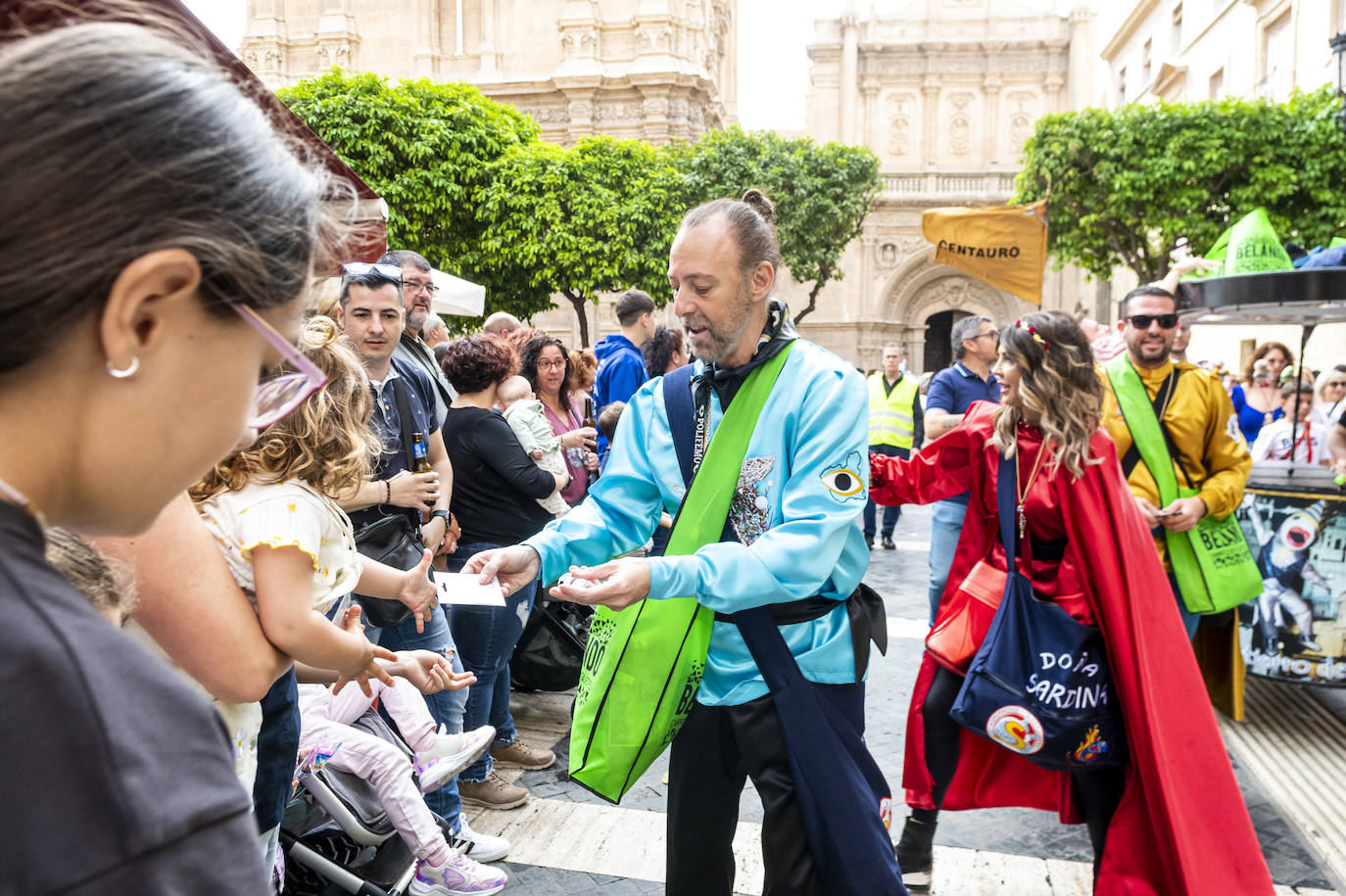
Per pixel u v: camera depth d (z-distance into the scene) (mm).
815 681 1921
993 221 9492
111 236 498
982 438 2797
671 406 2084
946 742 2822
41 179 480
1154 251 20219
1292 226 18016
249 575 1601
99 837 449
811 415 1882
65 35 519
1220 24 22859
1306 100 17578
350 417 1821
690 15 28219
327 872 2309
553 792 3646
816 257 23609
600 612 2051
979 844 3275
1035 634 2545
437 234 20578
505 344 4039
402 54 28469
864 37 31281
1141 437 3650
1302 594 4344
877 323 30312
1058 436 2551
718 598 1719
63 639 465
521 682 4383
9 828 429
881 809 1904
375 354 3131
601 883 2971
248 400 615
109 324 520
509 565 1948
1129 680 2477
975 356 5262
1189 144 17984
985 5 30719
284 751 1794
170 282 532
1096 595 2541
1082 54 29984
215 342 576
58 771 442
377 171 19469
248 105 592
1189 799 2430
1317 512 4301
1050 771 2859
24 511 507
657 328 6562
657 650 1917
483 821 3385
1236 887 2391
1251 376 8516
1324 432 6098
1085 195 19578
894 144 31156
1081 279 30047
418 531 3037
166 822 472
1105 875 2525
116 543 1302
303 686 2557
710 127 29891
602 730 1935
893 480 2947
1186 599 3641
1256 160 17719
